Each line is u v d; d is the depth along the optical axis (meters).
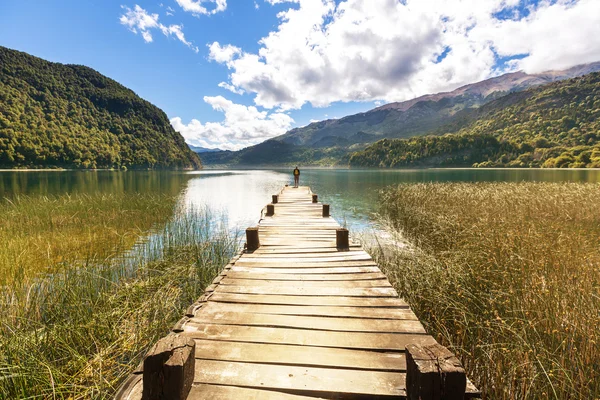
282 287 3.58
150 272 6.04
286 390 1.83
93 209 12.61
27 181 37.28
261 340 2.41
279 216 8.94
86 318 3.85
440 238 8.14
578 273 4.38
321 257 4.85
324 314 2.88
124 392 1.76
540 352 2.95
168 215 13.30
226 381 1.90
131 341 3.62
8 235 8.41
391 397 1.77
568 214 9.25
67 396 2.74
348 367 2.06
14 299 4.16
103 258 6.89
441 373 1.44
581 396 2.54
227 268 4.30
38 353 3.00
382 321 2.74
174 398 1.57
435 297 4.40
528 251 5.34
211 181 44.88
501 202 11.02
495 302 3.98
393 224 11.52
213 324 2.67
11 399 2.47
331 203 18.89
